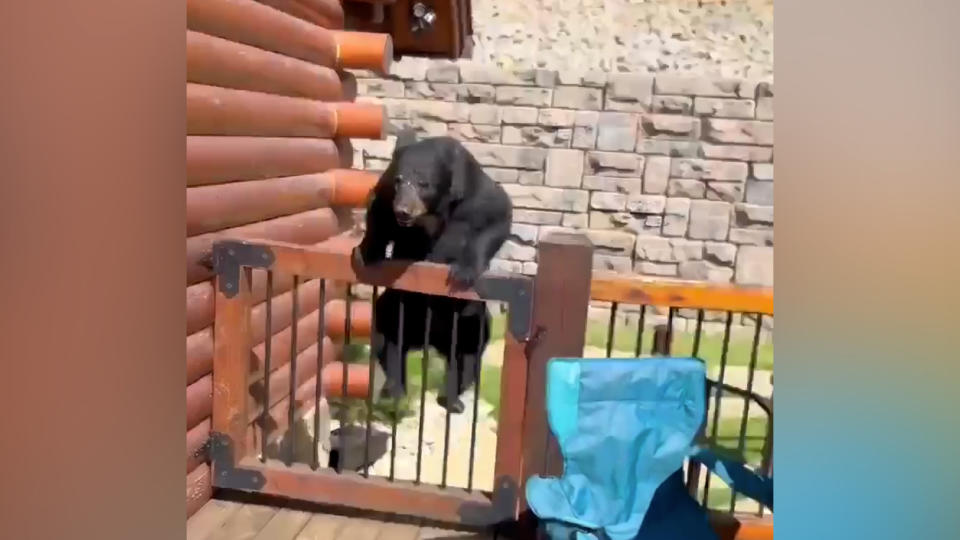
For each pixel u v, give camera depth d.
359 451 3.51
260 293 3.48
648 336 3.50
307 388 3.86
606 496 2.84
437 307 3.72
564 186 4.18
